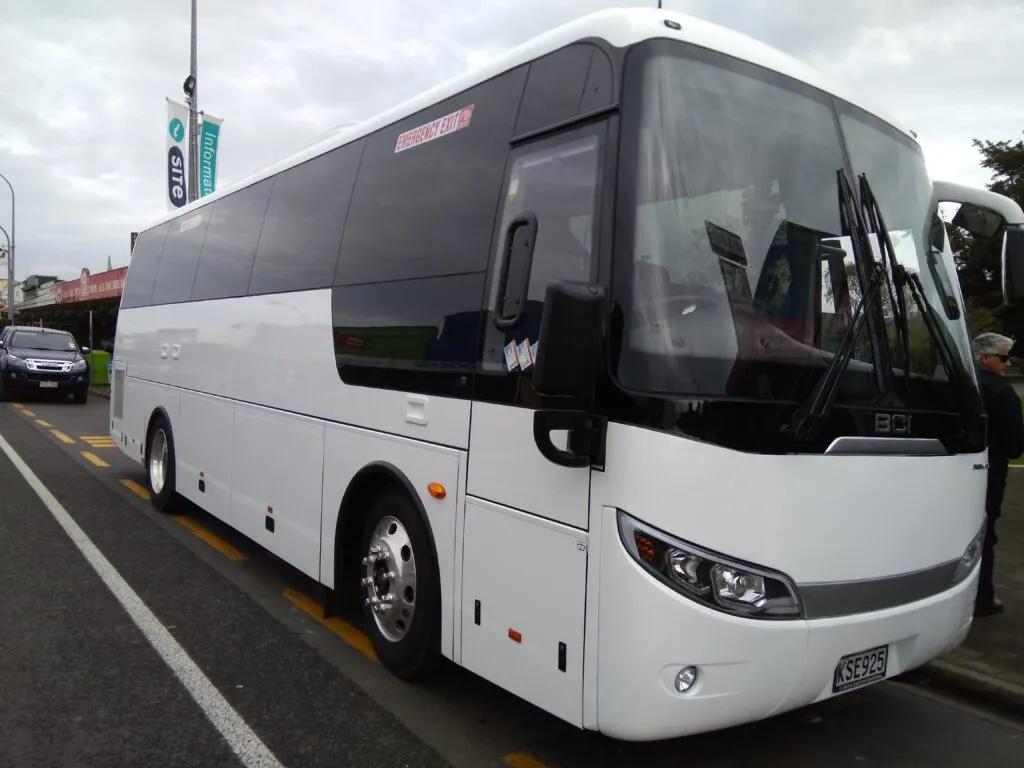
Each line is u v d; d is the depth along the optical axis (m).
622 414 2.83
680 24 3.26
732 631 2.75
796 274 3.21
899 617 3.19
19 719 3.73
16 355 20.69
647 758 3.60
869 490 3.10
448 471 3.73
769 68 3.47
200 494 6.99
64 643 4.65
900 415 3.24
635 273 2.89
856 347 3.19
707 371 2.82
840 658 3.02
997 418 5.23
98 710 3.85
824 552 2.96
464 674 4.36
